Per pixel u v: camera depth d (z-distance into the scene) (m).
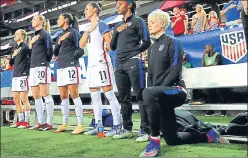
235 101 4.15
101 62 3.40
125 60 3.02
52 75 4.55
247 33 2.01
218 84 2.46
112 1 13.90
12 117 5.60
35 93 4.27
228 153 2.18
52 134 3.70
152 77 2.58
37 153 2.57
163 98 2.25
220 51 3.16
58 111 6.11
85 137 3.32
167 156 2.15
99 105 3.45
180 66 2.36
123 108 3.12
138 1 12.95
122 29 3.09
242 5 1.96
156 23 2.52
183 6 9.76
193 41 3.36
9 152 2.67
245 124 2.72
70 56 3.80
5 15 20.72
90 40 3.53
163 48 2.43
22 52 4.64
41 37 4.19
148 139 2.86
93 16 3.54
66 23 3.86
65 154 2.47
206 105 2.67
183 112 2.82
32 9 19.59
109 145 2.74
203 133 2.60
